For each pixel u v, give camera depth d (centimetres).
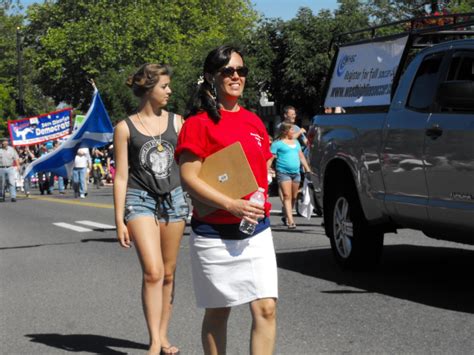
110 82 5338
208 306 513
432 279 947
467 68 838
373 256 996
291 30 3600
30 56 8200
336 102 1077
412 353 649
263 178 517
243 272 505
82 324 795
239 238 505
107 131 1347
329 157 1024
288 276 997
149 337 707
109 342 724
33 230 1748
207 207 507
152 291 645
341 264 1023
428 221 858
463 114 807
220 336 529
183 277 1034
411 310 793
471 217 791
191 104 517
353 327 737
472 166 784
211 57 511
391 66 976
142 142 654
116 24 7550
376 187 938
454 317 759
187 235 1475
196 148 505
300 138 1906
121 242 646
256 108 3916
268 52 3691
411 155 871
